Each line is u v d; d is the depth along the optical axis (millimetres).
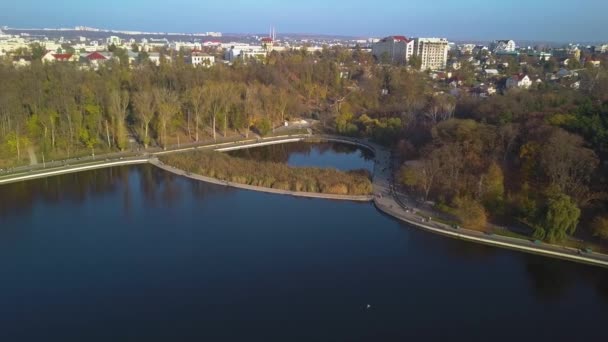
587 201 121250
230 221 129875
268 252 111438
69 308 88812
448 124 172250
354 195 148375
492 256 111625
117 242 116312
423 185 144125
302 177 157875
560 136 131500
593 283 101188
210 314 87562
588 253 109438
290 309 89438
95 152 189625
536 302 93938
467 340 82125
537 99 198250
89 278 99000
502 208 126812
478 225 123375
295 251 112000
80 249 112312
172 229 124312
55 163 174500
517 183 134250
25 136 179875
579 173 126625
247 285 97188
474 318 88312
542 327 86250
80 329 82875
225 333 82438
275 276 100625
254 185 158000
